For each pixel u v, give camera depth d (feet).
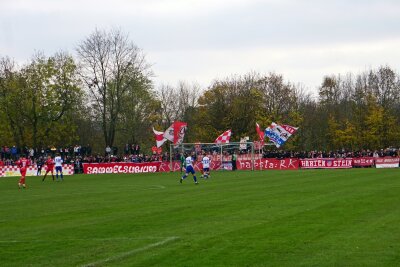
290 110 320.09
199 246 46.73
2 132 272.51
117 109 272.31
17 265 41.91
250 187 112.98
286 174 167.43
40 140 275.80
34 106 263.08
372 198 82.28
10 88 265.75
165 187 122.83
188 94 377.50
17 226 62.39
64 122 280.10
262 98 310.65
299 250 44.34
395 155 230.68
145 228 57.57
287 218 62.03
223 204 79.10
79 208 80.12
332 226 55.67
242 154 233.14
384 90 321.32
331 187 105.91
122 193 107.86
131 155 253.85
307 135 323.78
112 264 40.98
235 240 49.06
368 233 51.29
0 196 107.34
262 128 298.56
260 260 41.19
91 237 53.01
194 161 221.66
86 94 273.75
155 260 41.96
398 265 39.01
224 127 300.81
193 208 74.90
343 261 40.42
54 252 46.32
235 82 321.73
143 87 280.72
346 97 354.13
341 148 307.58
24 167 136.26
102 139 338.95
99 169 229.04
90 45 269.03
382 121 289.12
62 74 269.23
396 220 59.11
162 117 358.64
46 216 71.31
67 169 223.10
